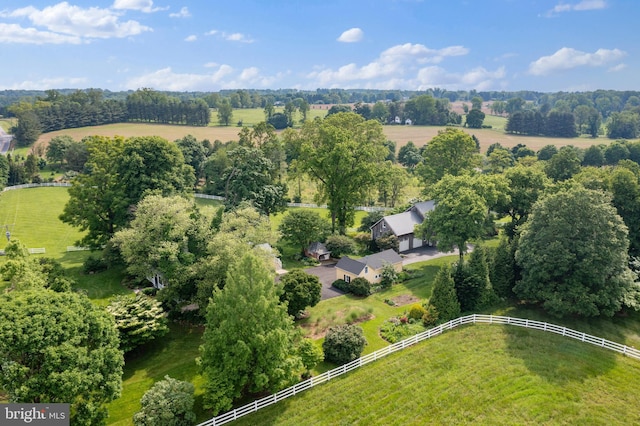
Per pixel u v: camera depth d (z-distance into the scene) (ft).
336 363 108.78
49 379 73.51
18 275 116.16
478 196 170.81
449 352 111.75
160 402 82.84
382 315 137.49
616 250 123.13
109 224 185.88
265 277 95.86
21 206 277.64
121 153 188.34
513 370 104.22
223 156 315.99
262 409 90.89
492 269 142.51
